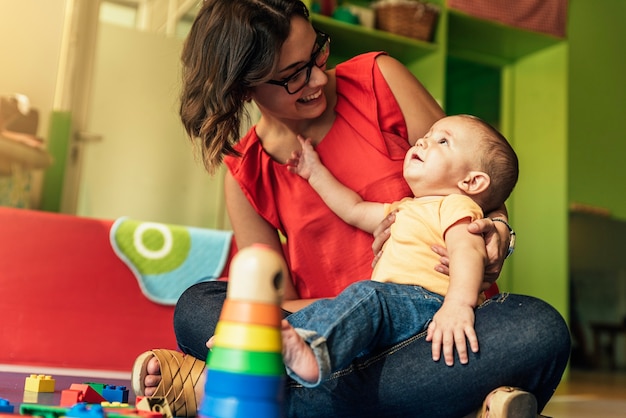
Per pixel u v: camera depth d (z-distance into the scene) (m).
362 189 1.36
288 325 0.89
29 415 0.87
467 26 3.74
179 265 2.37
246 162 1.41
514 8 3.75
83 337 2.26
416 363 1.01
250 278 0.70
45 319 2.23
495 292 1.30
